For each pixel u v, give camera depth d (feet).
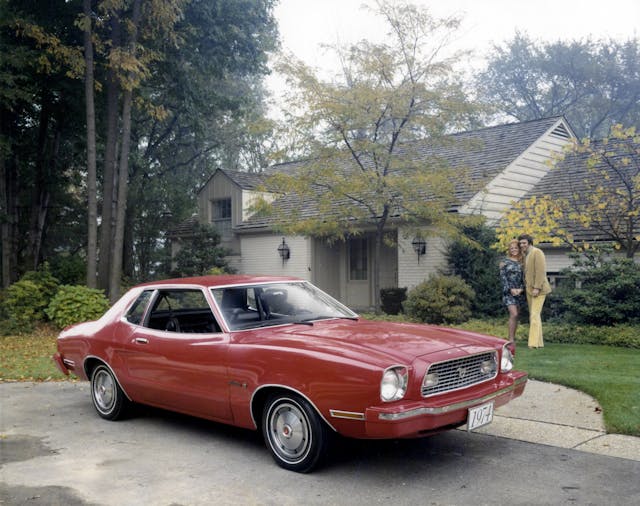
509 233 42.70
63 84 64.03
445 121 43.91
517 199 60.13
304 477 15.33
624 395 21.93
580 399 22.44
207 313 21.30
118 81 60.23
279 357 15.79
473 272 50.24
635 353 31.30
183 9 67.21
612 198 42.01
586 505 13.10
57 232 94.73
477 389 15.97
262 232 71.97
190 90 79.00
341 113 43.04
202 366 17.63
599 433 18.31
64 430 20.48
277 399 15.99
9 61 54.39
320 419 15.23
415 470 15.65
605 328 36.32
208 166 102.68
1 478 15.70
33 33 53.72
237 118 85.51
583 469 15.34
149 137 93.04
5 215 64.44
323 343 15.92
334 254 69.41
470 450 17.17
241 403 16.70
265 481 15.11
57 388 28.07
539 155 63.10
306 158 46.21
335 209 48.44
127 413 21.74
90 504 13.87
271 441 16.28
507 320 45.19
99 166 80.89
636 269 38.22
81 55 55.52
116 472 16.03
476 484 14.53
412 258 57.88
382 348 15.40
